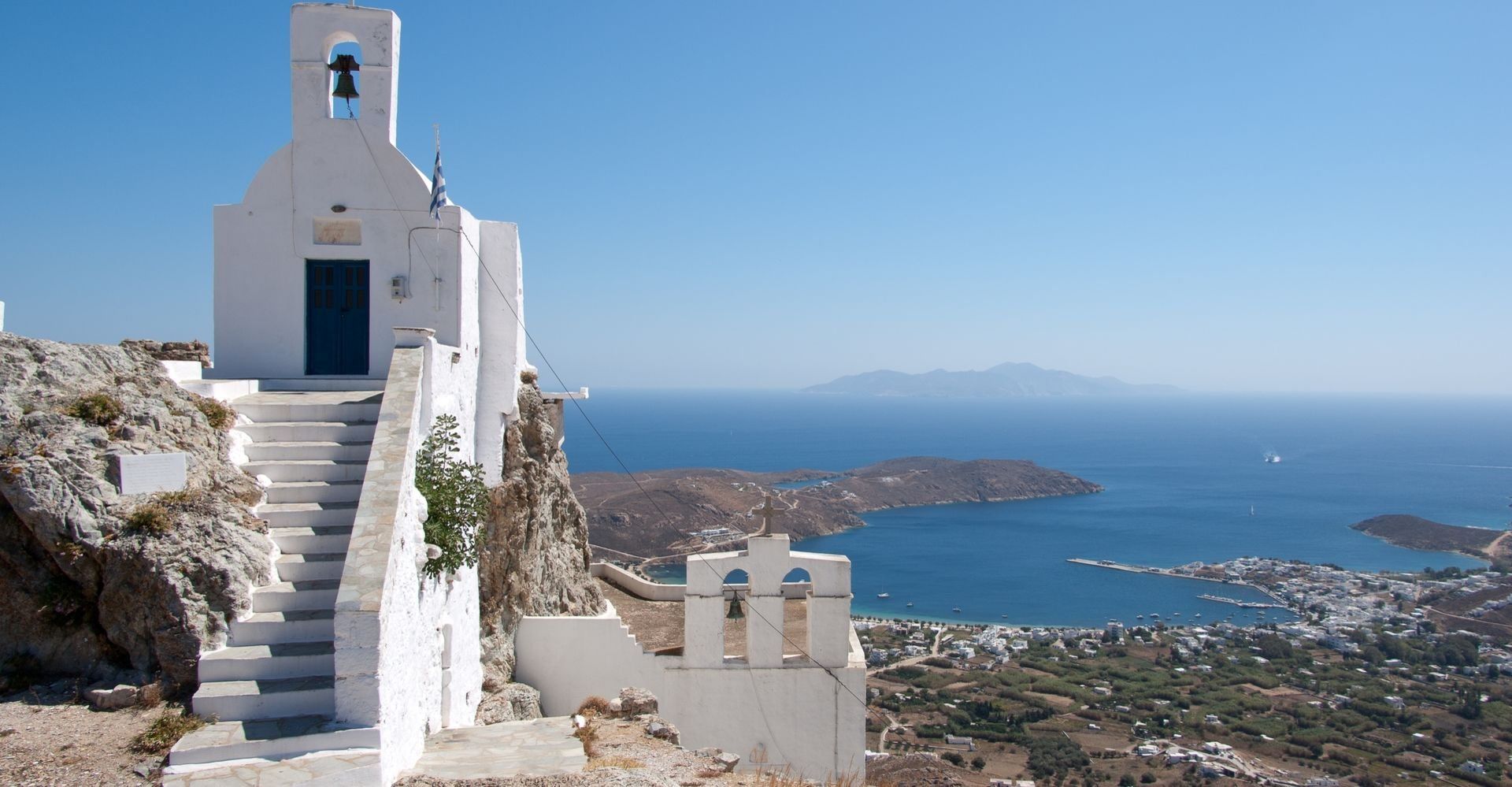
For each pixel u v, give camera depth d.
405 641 12.54
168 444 13.09
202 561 12.00
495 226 20.66
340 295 19.30
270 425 14.88
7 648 11.83
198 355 17.55
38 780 9.82
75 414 12.77
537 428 22.34
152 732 10.70
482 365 20.38
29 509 11.75
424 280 18.92
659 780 11.72
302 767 10.38
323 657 11.67
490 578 19.16
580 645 20.28
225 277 19.02
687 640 20.28
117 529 11.96
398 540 12.26
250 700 11.10
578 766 12.36
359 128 19.09
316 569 12.76
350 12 19.03
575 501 26.23
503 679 19.06
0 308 15.67
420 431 15.12
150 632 11.66
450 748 13.31
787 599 26.06
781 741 20.33
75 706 11.28
